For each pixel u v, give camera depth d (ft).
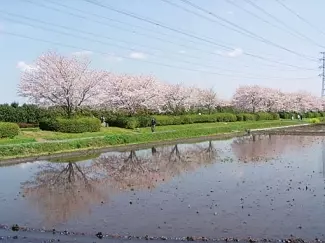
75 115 162.20
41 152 107.34
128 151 122.52
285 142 146.92
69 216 50.26
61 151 112.06
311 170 81.35
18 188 67.87
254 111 323.37
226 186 66.39
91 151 119.03
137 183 70.54
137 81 208.54
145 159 103.50
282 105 335.88
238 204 54.39
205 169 85.05
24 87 157.79
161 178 75.10
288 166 87.10
